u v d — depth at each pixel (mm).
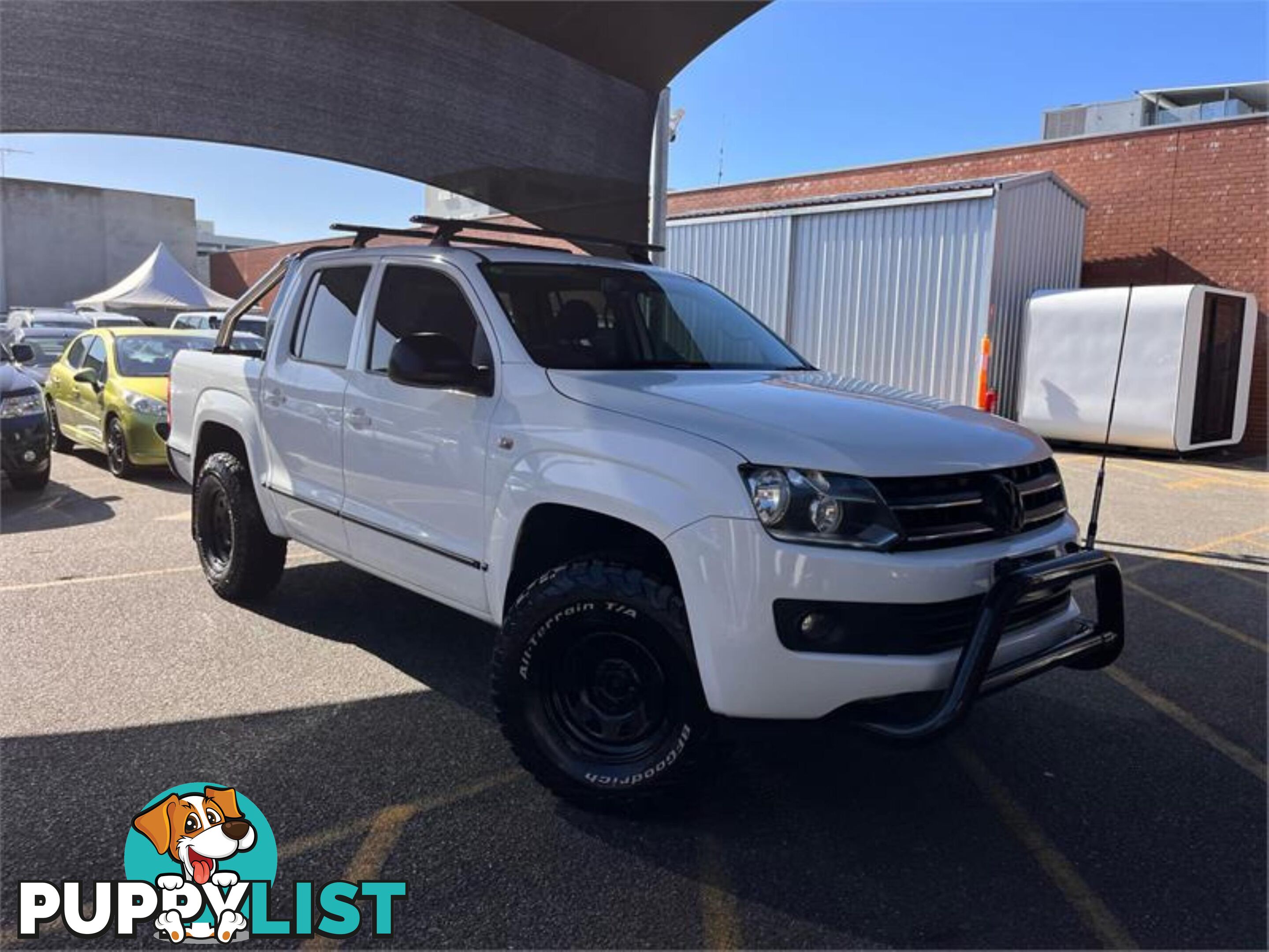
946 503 3010
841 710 2887
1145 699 4387
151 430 9258
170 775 3494
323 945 2605
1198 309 11062
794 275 13859
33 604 5484
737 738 3010
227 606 5492
